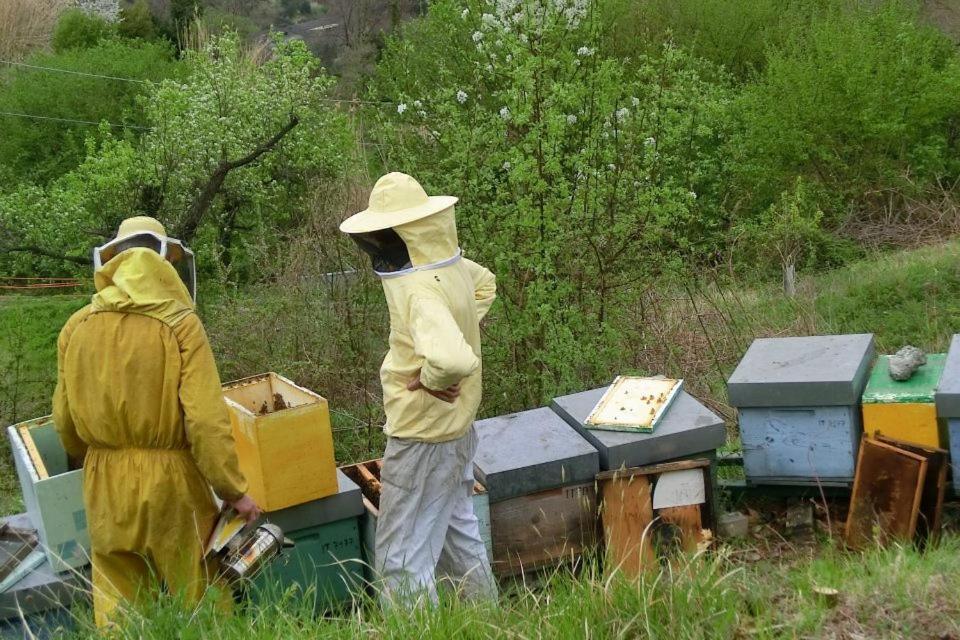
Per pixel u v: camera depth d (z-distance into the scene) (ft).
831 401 13.91
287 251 29.09
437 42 40.65
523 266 21.48
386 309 25.72
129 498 10.96
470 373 11.09
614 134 23.52
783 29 54.29
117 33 99.50
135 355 10.78
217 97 43.21
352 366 25.23
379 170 32.40
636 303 23.73
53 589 11.76
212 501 11.50
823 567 11.44
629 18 53.31
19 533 12.32
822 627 9.62
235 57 47.42
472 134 22.58
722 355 24.14
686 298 26.48
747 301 29.12
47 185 66.90
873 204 42.91
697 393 21.93
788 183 43.83
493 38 24.64
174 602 10.59
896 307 27.35
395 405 11.73
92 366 10.94
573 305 22.21
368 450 23.44
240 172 41.73
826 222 41.91
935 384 14.06
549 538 13.41
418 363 11.60
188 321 10.96
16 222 42.06
